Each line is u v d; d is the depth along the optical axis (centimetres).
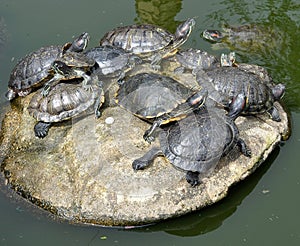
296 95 268
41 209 240
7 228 238
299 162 251
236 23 295
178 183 239
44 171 244
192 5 305
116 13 300
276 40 286
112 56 265
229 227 240
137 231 238
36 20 297
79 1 307
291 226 238
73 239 236
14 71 265
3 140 255
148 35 274
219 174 242
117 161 242
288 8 300
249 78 256
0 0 306
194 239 238
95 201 238
